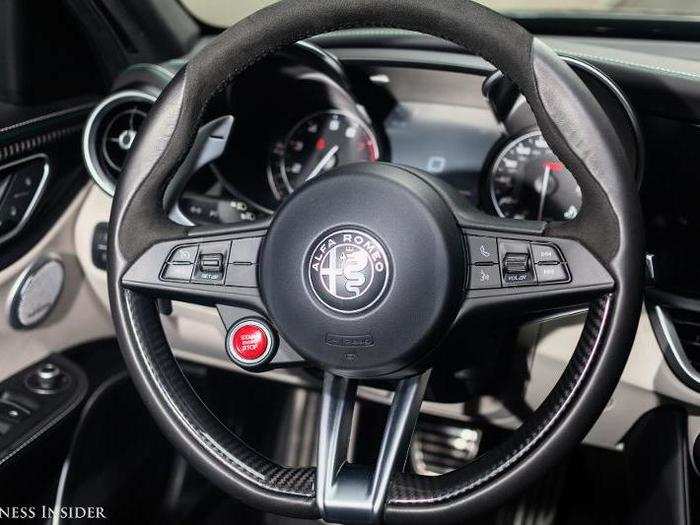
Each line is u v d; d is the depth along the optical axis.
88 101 1.67
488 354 1.32
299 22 0.94
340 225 0.91
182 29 1.73
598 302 0.90
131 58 1.67
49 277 1.54
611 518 1.71
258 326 0.98
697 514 1.43
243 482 0.96
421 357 0.93
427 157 1.48
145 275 1.00
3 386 1.50
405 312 0.90
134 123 1.48
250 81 1.37
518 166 1.37
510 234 0.93
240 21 0.96
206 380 1.80
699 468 1.40
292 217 0.93
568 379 0.91
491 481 0.91
